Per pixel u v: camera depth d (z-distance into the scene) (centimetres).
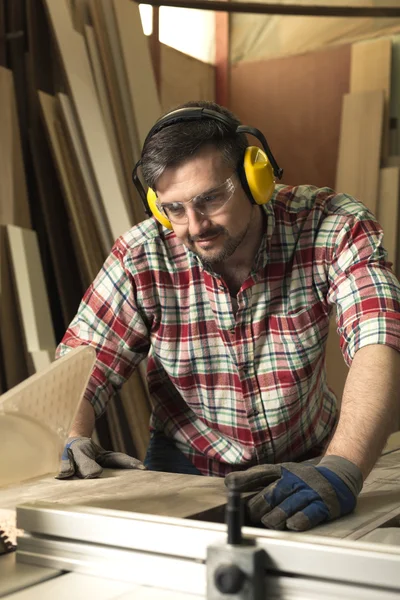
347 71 397
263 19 414
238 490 79
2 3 290
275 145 413
